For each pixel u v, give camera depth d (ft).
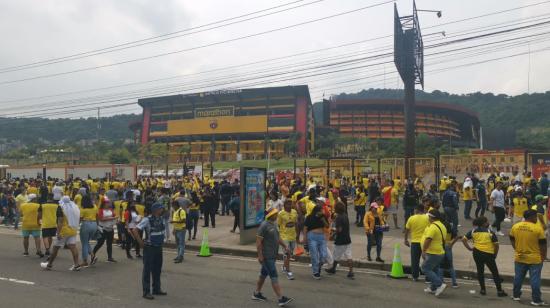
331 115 582.35
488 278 35.60
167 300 27.73
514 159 109.40
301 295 29.63
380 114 575.79
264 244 27.43
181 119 568.00
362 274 37.27
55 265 39.09
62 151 419.95
